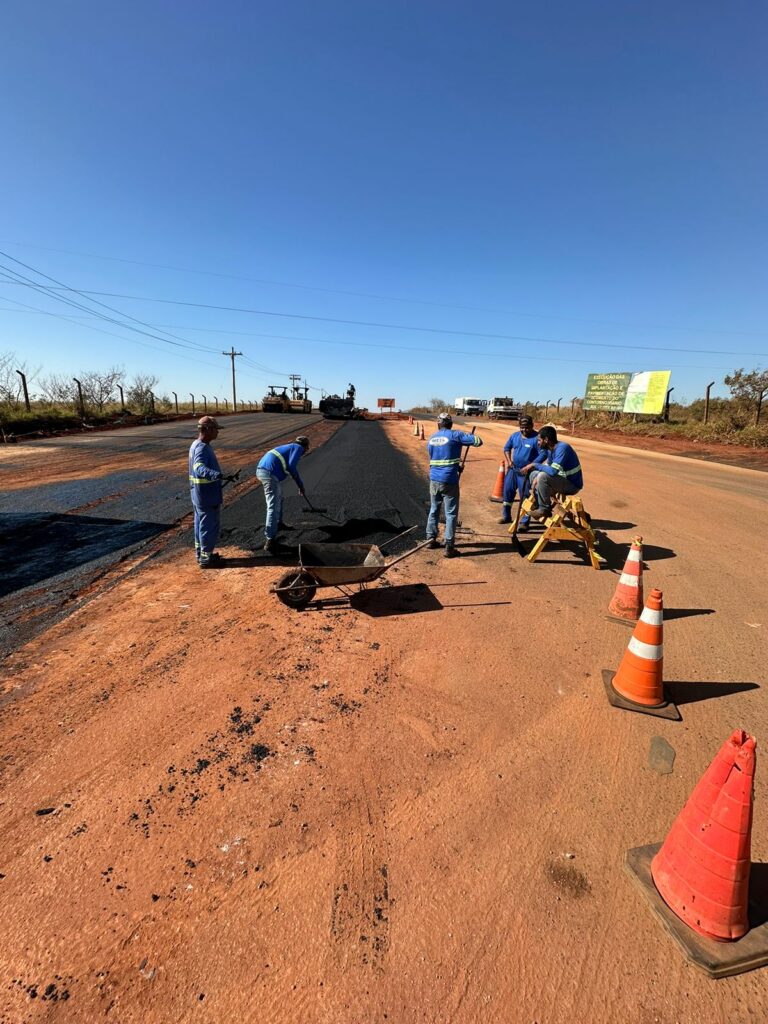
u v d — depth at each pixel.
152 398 28.61
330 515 7.29
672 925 1.76
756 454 17.06
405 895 1.86
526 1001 1.53
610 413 29.22
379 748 2.63
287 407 38.88
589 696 3.13
